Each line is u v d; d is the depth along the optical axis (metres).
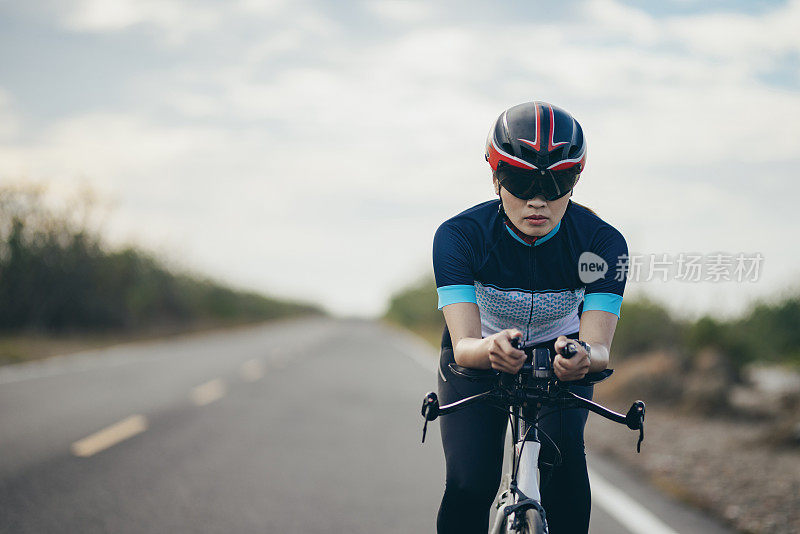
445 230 2.61
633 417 2.16
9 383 10.33
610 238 2.56
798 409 7.91
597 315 2.50
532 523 2.14
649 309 11.91
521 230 2.42
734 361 10.31
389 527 4.27
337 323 79.38
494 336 2.15
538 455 2.43
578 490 2.50
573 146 2.31
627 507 4.79
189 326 32.12
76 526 4.14
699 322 10.84
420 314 46.53
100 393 9.64
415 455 6.29
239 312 46.53
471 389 2.58
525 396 2.26
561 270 2.58
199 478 5.31
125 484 5.07
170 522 4.27
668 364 9.88
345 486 5.20
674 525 4.39
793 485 5.36
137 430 7.07
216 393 10.07
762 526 4.38
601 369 2.30
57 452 5.96
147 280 26.20
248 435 7.03
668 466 6.11
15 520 4.20
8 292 19.77
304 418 8.13
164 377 11.90
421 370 14.89
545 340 2.80
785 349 13.84
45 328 21.06
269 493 4.96
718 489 5.31
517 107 2.38
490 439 2.53
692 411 8.87
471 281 2.56
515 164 2.29
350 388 11.13
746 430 7.83
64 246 20.58
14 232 19.58
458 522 2.51
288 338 30.05
